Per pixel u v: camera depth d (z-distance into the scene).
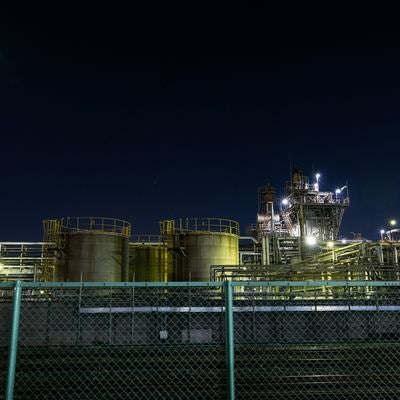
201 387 8.35
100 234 38.31
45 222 40.09
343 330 10.35
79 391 8.16
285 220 54.59
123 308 9.60
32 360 7.98
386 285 6.61
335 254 30.88
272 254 43.88
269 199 58.94
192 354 8.55
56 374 8.02
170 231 41.25
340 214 52.16
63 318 9.65
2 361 7.70
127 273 40.19
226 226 42.16
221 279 29.17
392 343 9.66
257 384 9.20
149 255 44.66
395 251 28.42
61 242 38.12
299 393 9.09
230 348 5.99
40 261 40.62
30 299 11.57
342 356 9.86
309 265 30.69
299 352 9.82
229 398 5.86
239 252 44.72
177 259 40.69
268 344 9.62
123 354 8.50
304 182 52.97
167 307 9.30
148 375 8.43
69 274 37.34
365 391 9.27
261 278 31.53
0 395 6.91
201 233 40.66
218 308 9.26
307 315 10.66
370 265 25.41
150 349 8.52
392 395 9.27
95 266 37.53
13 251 40.09
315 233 51.38
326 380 9.44
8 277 38.47
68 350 8.37
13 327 5.71
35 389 7.86
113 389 8.32
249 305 10.37
